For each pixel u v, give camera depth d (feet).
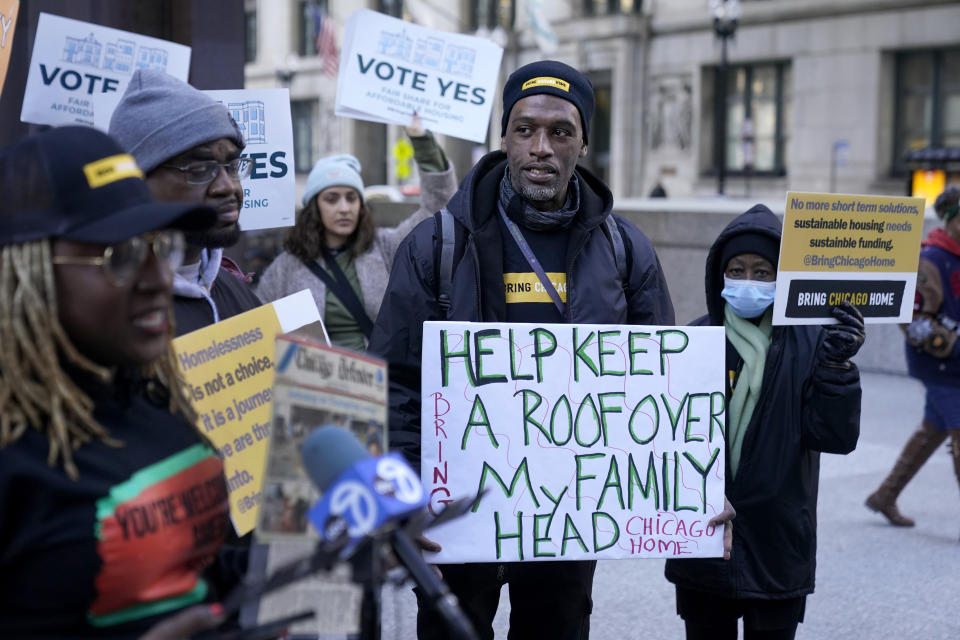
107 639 5.44
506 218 10.10
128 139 8.47
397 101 16.51
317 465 5.55
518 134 9.75
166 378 6.30
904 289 10.64
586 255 10.08
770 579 10.52
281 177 13.84
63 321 5.40
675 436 9.55
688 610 11.14
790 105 110.32
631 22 119.44
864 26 102.42
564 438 9.32
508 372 9.24
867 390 32.63
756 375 10.53
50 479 5.25
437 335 9.13
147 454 5.78
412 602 15.53
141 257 5.42
